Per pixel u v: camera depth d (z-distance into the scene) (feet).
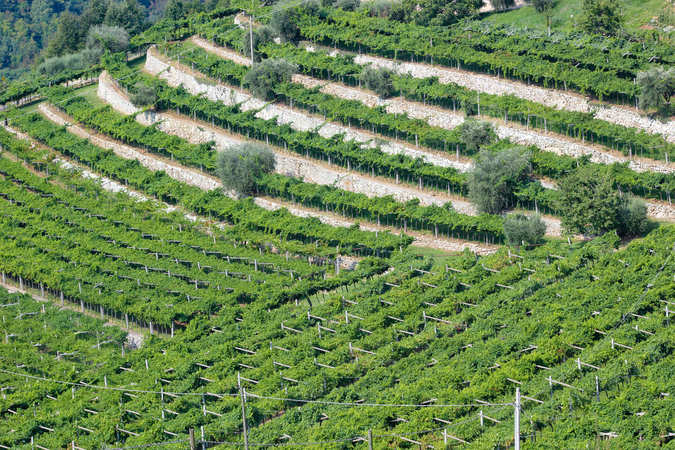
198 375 509.76
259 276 612.70
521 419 424.05
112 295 606.14
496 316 517.55
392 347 507.71
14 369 542.57
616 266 538.88
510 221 606.55
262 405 475.72
